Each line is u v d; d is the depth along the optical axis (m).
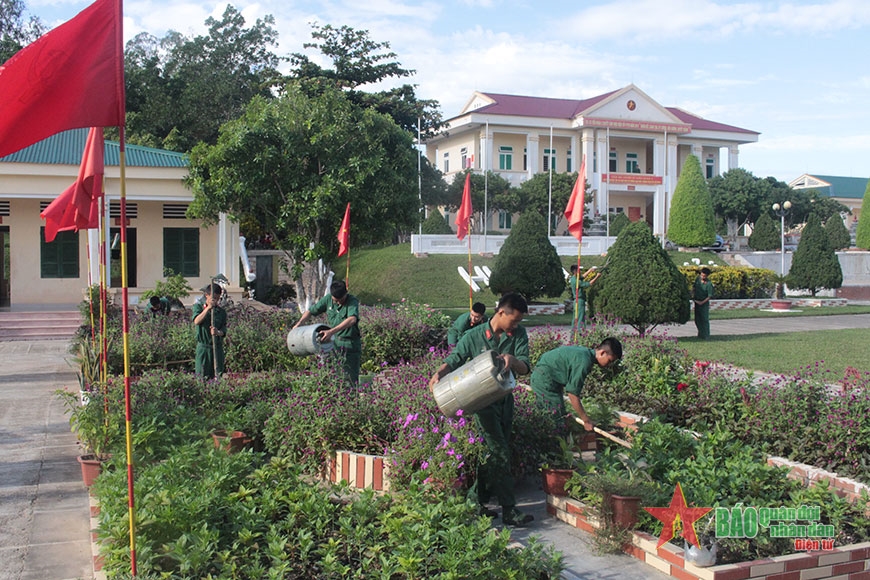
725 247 44.59
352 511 4.61
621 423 7.45
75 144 22.39
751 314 25.05
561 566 4.25
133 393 7.14
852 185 74.88
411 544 4.03
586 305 16.94
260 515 4.55
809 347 15.13
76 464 7.07
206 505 4.54
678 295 15.71
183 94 37.81
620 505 4.93
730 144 54.75
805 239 31.36
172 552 4.08
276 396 7.52
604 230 47.31
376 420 6.29
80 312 18.00
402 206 18.84
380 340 12.49
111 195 20.08
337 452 6.07
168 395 7.45
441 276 29.73
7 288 22.55
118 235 21.67
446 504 4.69
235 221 18.73
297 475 5.34
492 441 5.29
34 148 21.30
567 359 6.08
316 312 8.62
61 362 14.00
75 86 4.27
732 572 4.30
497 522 5.45
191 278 22.27
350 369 8.32
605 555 4.87
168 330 12.50
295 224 18.16
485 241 32.84
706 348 15.01
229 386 8.27
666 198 51.12
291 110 17.62
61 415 9.23
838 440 6.14
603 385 8.70
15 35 36.72
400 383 7.01
